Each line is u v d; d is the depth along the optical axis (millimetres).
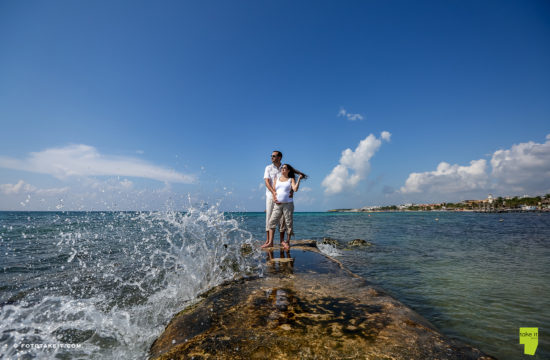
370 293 2939
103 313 2762
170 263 4938
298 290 3043
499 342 2396
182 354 1715
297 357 1643
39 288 3568
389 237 11820
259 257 5004
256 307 2516
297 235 12547
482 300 3516
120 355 2010
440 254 7254
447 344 1836
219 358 1646
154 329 2438
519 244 9328
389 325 2113
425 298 3600
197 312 2443
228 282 3438
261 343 1818
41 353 2012
